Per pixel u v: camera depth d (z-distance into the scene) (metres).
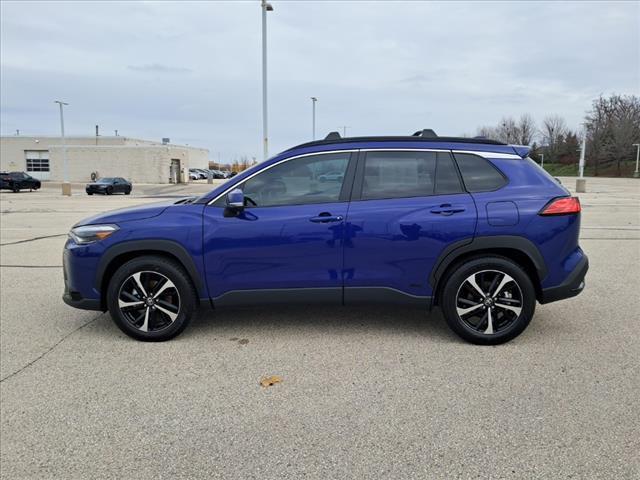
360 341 4.39
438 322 4.88
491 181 4.30
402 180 4.32
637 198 24.92
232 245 4.25
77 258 4.35
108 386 3.60
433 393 3.41
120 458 2.76
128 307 4.39
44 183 56.50
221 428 3.03
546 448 2.77
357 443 2.85
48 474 2.63
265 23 22.41
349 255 4.23
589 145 86.44
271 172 4.37
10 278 7.11
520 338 4.43
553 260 4.19
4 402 3.39
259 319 5.00
